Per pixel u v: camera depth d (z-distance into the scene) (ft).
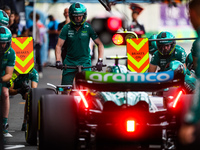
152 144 56.49
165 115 57.98
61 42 87.97
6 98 82.43
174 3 180.14
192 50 67.21
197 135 36.55
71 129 57.06
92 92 61.62
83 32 87.51
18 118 102.42
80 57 88.22
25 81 89.25
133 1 175.32
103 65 82.74
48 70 207.82
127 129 54.65
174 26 291.17
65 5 275.18
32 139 74.43
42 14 244.01
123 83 55.26
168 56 81.15
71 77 88.43
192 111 37.04
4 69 79.20
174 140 56.59
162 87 56.39
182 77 55.98
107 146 56.65
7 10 133.69
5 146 74.84
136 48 85.71
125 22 103.40
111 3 102.17
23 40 88.58
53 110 57.21
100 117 57.72
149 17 290.97
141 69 85.61
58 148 56.75
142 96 57.77
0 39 74.64
